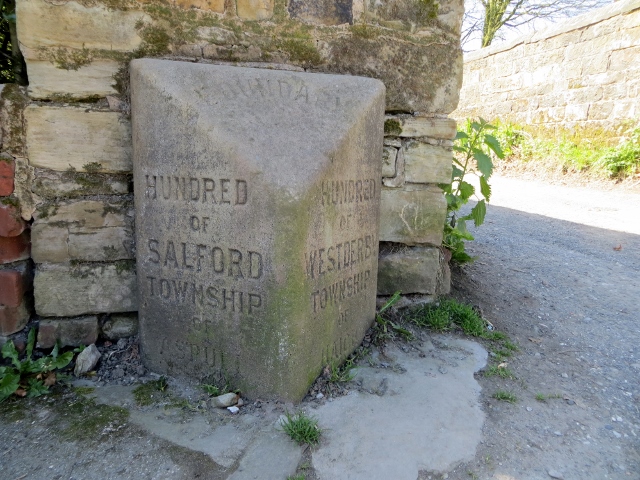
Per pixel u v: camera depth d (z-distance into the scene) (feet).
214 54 6.67
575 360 7.48
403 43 7.43
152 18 6.30
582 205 19.38
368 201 6.60
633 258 12.80
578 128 28.02
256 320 5.55
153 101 5.67
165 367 6.34
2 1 7.48
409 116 7.66
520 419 5.82
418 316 8.11
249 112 5.57
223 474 4.71
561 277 11.21
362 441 5.17
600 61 26.40
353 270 6.50
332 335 6.24
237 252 5.48
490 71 36.29
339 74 6.91
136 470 4.76
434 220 7.99
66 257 6.54
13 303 6.33
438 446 5.18
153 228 6.00
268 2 6.78
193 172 5.56
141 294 6.31
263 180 5.16
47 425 5.39
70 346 6.77
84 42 6.15
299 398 5.71
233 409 5.61
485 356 7.25
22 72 7.70
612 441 5.55
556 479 4.90
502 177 27.66
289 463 4.84
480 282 10.41
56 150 6.26
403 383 6.29
